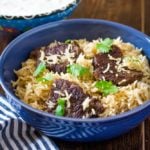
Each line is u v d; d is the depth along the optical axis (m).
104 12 0.82
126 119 0.53
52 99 0.57
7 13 0.72
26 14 0.71
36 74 0.63
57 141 0.59
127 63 0.63
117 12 0.82
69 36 0.70
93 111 0.56
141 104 0.56
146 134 0.60
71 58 0.64
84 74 0.62
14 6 0.75
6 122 0.59
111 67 0.62
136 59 0.64
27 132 0.59
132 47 0.67
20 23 0.70
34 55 0.67
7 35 0.75
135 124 0.56
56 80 0.59
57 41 0.69
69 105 0.56
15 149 0.58
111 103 0.58
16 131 0.59
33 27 0.71
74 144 0.59
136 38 0.67
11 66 0.64
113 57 0.64
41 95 0.60
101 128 0.53
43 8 0.73
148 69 0.64
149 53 0.66
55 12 0.70
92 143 0.58
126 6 0.84
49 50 0.66
